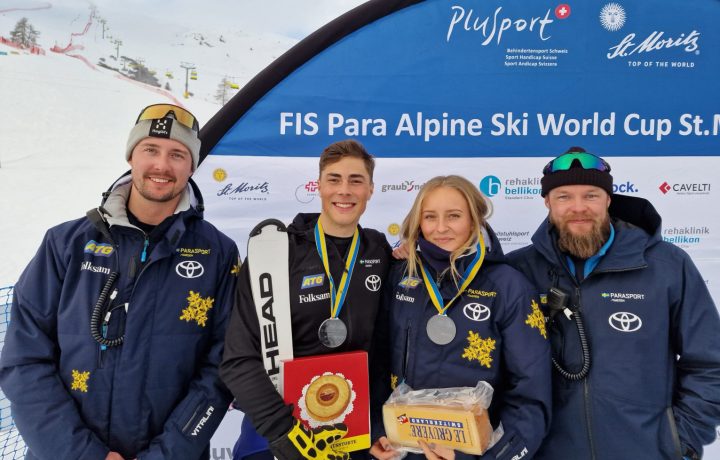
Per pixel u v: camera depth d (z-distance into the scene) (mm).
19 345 1398
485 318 1410
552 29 2293
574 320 1466
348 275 1535
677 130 2305
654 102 2301
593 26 2287
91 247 1461
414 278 1521
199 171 2338
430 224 1476
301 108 2330
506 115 2320
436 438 1318
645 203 1559
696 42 2285
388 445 1465
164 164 1438
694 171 2312
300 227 1650
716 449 2311
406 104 2328
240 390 1391
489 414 1452
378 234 1739
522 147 2324
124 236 1478
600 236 1468
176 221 1515
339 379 1424
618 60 2291
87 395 1390
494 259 1498
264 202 2357
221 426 2402
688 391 1426
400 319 1500
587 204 1462
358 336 1508
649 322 1432
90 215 1469
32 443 1360
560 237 1524
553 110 2312
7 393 1388
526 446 1304
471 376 1392
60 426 1354
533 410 1347
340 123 2338
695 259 2328
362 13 2301
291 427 1342
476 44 2309
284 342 1457
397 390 1439
